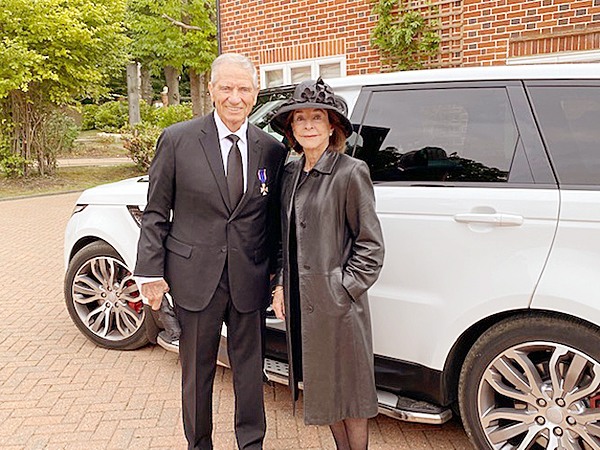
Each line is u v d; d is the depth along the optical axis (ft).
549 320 7.36
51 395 10.98
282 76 27.22
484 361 7.92
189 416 8.47
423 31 22.58
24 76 40.11
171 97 83.51
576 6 18.95
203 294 7.87
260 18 27.43
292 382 7.84
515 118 7.89
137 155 53.72
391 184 8.65
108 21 46.50
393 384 8.80
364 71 24.36
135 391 11.16
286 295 7.65
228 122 7.64
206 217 7.81
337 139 7.47
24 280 19.57
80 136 88.28
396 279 8.50
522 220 7.44
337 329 7.16
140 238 7.93
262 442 8.85
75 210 13.34
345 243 7.35
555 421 7.47
